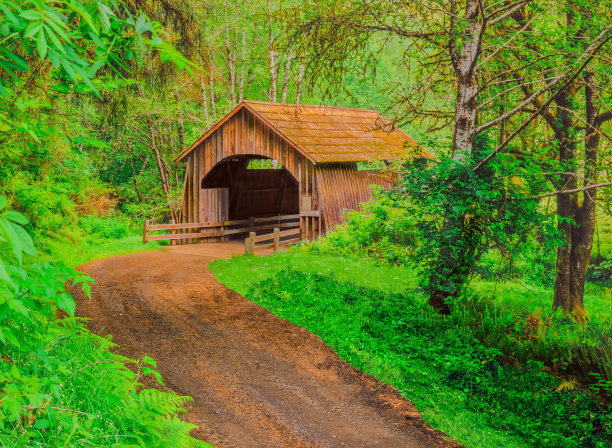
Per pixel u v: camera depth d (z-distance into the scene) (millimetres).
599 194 14797
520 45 13180
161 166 32219
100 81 6547
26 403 2967
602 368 9977
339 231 20266
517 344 10703
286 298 13023
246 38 37125
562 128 14414
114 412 3719
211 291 13750
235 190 26297
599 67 11875
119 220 28797
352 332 11188
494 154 11195
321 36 12688
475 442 7734
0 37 2482
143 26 2486
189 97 31391
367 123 27000
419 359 10258
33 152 10500
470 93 12016
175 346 10250
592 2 12477
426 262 12812
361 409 8461
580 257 14812
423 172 11898
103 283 14070
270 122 21297
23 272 2617
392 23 12656
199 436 7172
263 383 9070
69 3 2211
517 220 11656
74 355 4125
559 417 8531
